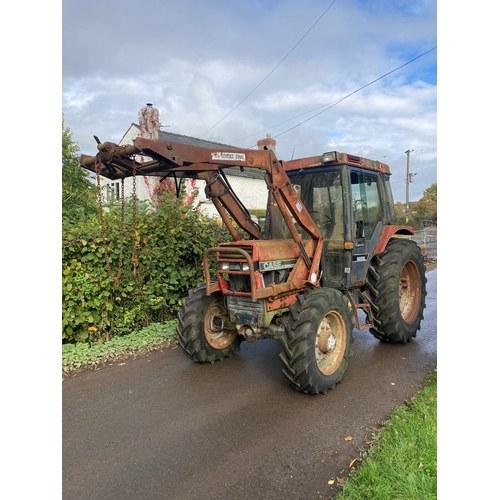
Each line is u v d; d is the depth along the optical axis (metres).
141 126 6.93
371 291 5.05
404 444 2.81
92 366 4.52
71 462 2.76
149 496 2.43
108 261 4.99
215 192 4.42
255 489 2.47
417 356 4.85
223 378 4.20
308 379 3.63
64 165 8.93
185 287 6.07
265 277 4.01
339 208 4.57
